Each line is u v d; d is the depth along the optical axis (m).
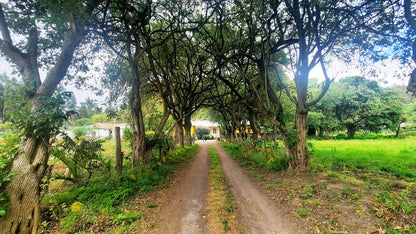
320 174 7.02
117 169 6.93
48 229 3.67
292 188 5.65
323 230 3.40
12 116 3.88
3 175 3.54
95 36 7.13
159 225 3.81
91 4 4.96
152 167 8.36
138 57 7.87
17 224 3.36
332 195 4.91
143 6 7.16
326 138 29.14
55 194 4.93
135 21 7.07
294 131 8.02
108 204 4.54
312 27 7.47
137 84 8.80
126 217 3.97
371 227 3.41
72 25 4.57
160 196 5.48
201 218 4.11
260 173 8.09
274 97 9.09
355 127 30.03
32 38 4.60
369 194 4.85
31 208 3.58
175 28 8.20
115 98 11.39
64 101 4.15
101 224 3.76
